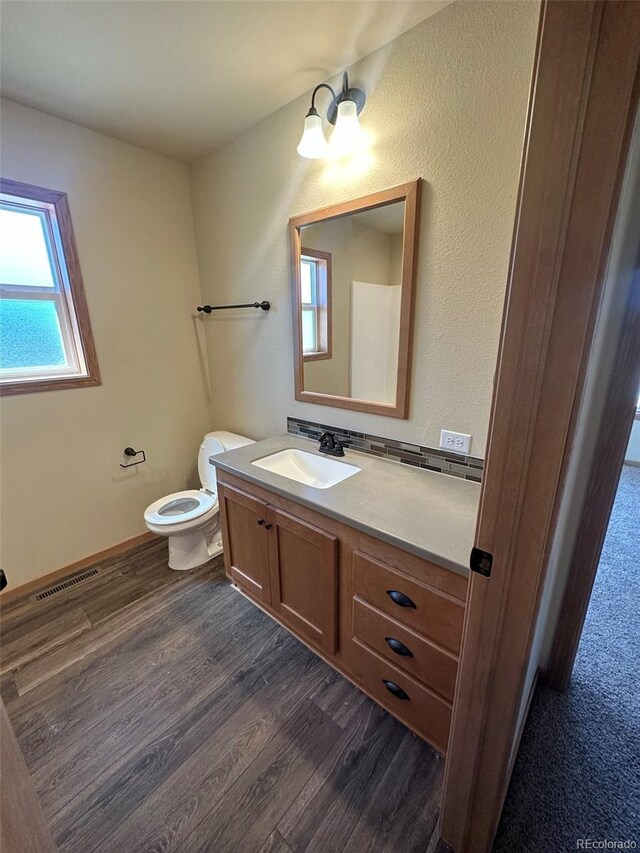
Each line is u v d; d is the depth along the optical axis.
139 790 1.16
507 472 0.68
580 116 0.50
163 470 2.60
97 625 1.82
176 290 2.45
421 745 1.28
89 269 2.04
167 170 2.27
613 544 2.49
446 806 0.99
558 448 0.63
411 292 1.46
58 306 2.05
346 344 1.75
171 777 1.20
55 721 1.37
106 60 1.42
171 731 1.33
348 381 1.79
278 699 1.44
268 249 2.02
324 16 1.21
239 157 2.02
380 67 1.37
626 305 1.09
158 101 1.69
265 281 2.09
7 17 1.19
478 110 1.20
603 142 0.50
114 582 2.13
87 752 1.27
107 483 2.32
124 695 1.47
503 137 1.17
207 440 2.47
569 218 0.54
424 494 1.40
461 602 1.03
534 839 1.03
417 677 1.21
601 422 1.18
